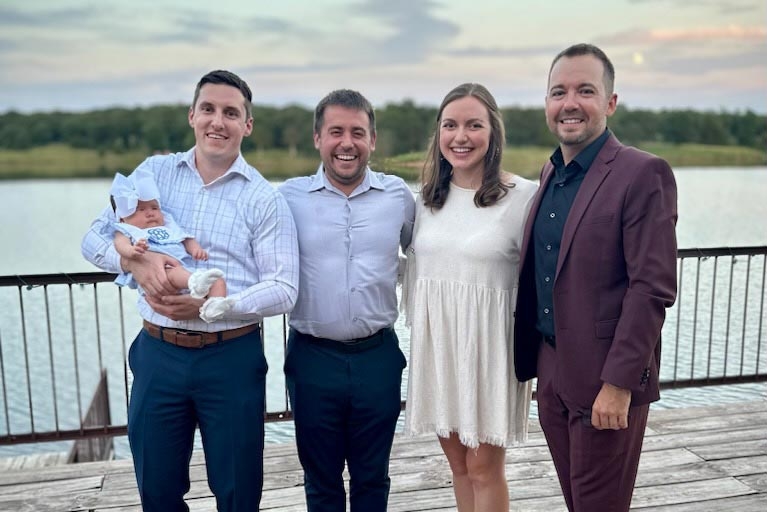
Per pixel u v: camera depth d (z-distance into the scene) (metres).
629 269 1.71
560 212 1.90
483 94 2.10
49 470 3.15
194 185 2.04
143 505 2.05
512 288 2.14
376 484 2.31
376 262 2.17
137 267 1.89
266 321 7.17
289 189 2.23
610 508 1.88
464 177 2.17
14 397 8.16
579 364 1.82
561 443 2.00
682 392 4.96
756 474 3.07
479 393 2.13
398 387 2.26
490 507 2.24
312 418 2.21
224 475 2.01
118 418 7.41
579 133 1.83
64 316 10.93
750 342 5.57
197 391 1.96
